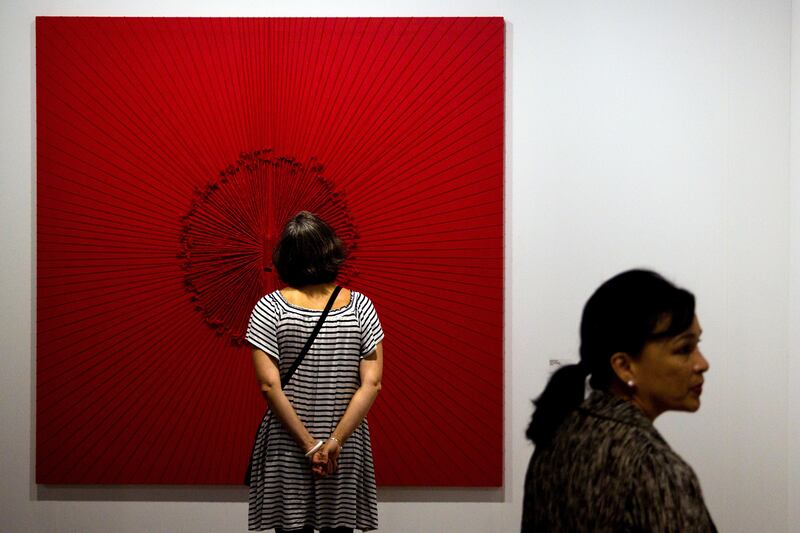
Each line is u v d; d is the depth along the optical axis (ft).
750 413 11.73
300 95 11.64
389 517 11.75
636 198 11.69
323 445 8.62
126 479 11.65
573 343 11.64
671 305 5.05
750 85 11.69
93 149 11.62
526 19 11.70
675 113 11.69
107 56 11.63
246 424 11.65
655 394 5.13
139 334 11.64
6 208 11.71
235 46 11.65
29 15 11.71
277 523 8.79
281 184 11.62
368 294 11.62
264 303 8.99
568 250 11.67
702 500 4.65
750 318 11.71
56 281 11.61
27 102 11.72
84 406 11.64
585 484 4.83
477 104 11.58
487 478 11.60
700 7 11.72
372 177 11.62
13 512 11.77
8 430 11.78
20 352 11.75
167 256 11.63
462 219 11.59
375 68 11.62
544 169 11.68
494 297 11.58
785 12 11.66
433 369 11.61
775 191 11.68
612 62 11.71
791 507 11.59
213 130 11.65
